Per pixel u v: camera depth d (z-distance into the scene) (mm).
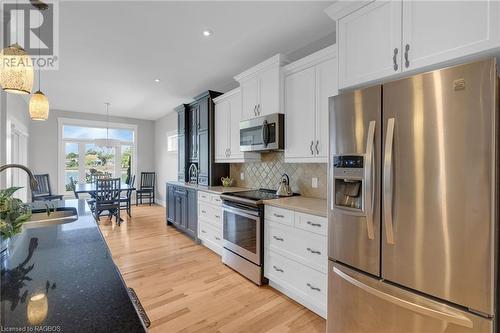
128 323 609
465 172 1146
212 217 3525
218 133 4016
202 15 2291
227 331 1861
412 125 1304
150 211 6379
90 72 3699
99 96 5035
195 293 2393
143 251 3527
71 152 6633
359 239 1543
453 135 1177
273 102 2771
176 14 2268
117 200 5039
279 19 2363
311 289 2068
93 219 1824
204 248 3666
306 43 2830
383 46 1570
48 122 6223
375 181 1449
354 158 1557
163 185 7266
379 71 1588
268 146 2777
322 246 1978
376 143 1451
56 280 842
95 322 607
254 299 2291
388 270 1402
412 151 1301
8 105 3457
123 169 7418
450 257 1187
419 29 1420
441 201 1210
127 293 766
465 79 1144
